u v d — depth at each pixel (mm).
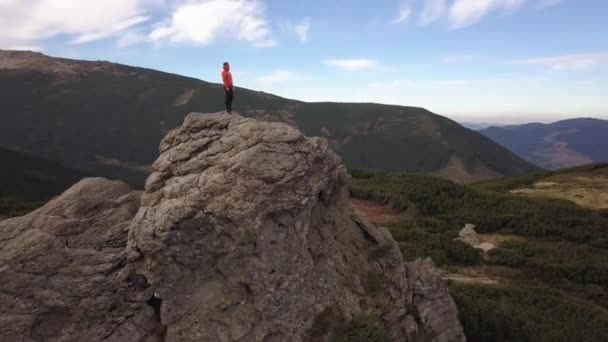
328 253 16938
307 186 15406
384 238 20016
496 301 31656
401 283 18516
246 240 14172
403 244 42500
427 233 47000
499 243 50188
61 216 14586
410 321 17797
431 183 67438
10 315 12758
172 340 13703
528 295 34406
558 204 65875
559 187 92500
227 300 14188
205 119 16578
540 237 52812
